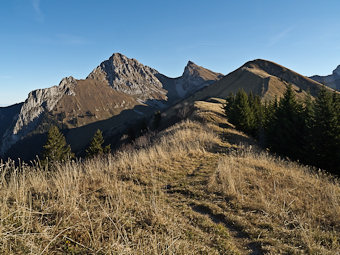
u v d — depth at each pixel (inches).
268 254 136.6
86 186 225.9
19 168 179.9
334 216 186.4
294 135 816.3
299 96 2965.1
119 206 175.6
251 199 221.6
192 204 213.6
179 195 237.1
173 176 302.2
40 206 152.9
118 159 371.2
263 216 187.5
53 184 211.9
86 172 277.1
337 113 697.0
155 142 641.6
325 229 171.5
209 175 303.0
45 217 138.3
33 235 110.1
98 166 307.0
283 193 234.8
